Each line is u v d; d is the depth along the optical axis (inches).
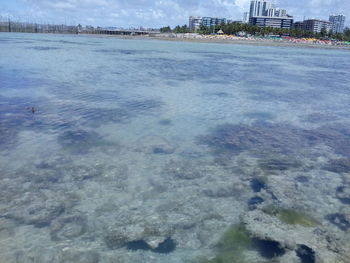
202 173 321.7
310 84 887.1
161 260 199.0
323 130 471.8
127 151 370.3
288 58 1787.6
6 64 992.9
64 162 334.0
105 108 542.0
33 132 413.7
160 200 269.3
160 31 6496.1
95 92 658.2
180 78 886.4
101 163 335.9
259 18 6756.9
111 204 260.7
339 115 559.5
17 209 248.4
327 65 1470.2
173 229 230.2
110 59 1315.2
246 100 652.1
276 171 331.3
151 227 231.8
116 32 6063.0
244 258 201.5
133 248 209.3
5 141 379.6
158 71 1008.2
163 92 692.7
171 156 361.7
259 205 264.7
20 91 632.4
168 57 1535.4
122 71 971.3
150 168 329.4
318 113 569.0
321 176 321.4
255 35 4980.3
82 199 266.7
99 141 396.2
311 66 1392.7
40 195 270.1
